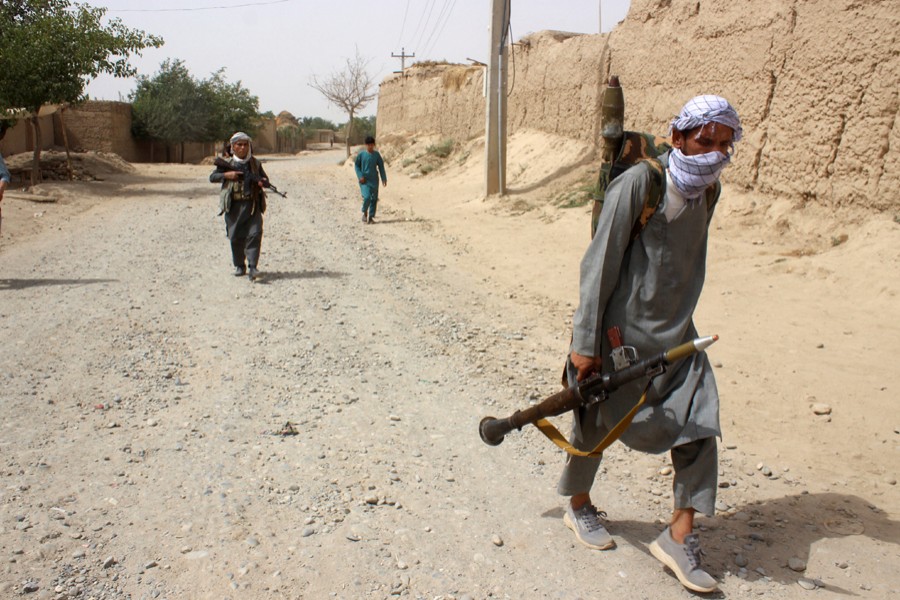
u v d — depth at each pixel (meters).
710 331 6.29
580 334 2.83
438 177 21.98
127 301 7.33
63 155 25.59
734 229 9.38
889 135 7.60
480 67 25.16
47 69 17.64
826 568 3.06
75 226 12.91
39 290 7.79
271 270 9.07
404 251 10.80
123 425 4.33
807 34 8.71
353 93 41.94
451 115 26.42
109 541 3.09
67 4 19.50
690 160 2.62
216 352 5.78
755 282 7.40
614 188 2.75
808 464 4.10
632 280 2.82
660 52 12.53
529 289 8.44
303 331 6.43
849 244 7.70
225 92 47.53
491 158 15.34
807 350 5.70
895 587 2.93
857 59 7.92
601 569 3.02
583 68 15.76
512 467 3.95
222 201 8.27
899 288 6.45
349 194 19.48
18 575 2.81
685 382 2.82
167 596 2.75
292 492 3.57
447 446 4.18
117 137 40.16
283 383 5.14
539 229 12.12
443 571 2.97
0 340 5.94
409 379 5.30
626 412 2.92
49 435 4.15
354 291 8.07
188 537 3.14
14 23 18.66
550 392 5.11
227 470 3.79
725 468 4.04
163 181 24.03
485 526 3.33
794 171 9.00
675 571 2.88
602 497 3.66
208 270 8.98
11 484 3.54
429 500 3.55
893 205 7.56
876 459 4.14
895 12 7.46
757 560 3.11
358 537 3.19
